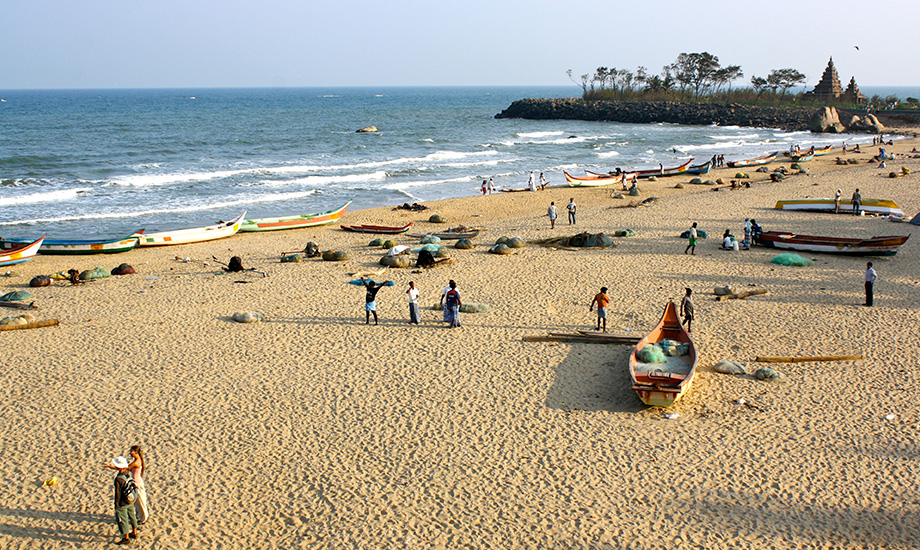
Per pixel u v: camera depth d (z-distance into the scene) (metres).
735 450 12.56
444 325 19.53
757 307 20.67
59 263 28.12
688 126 123.81
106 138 82.81
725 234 28.84
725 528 10.37
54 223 36.50
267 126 109.81
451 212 40.56
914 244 29.03
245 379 15.85
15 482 11.59
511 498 11.19
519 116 147.12
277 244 32.00
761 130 114.31
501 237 31.86
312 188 50.25
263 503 11.07
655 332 17.00
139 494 10.24
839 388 15.02
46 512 10.80
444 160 68.69
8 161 57.38
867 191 43.69
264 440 13.06
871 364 16.25
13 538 10.13
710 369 16.08
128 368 16.44
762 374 15.54
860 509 10.77
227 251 30.47
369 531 10.36
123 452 12.58
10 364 16.58
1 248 28.47
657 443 12.84
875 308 20.41
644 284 23.56
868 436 12.96
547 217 38.22
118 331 19.06
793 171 56.75
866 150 76.25
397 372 16.25
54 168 55.16
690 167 56.75
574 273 25.20
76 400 14.66
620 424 13.59
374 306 20.11
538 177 58.09
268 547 10.00
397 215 39.34
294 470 12.04
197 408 14.35
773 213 37.56
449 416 14.03
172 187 48.75
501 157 72.25
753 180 52.00
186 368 16.47
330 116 142.38
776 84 148.25
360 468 12.10
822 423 13.49
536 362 16.72
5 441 12.91
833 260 26.67
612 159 71.88
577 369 16.28
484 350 17.56
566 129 114.75
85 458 12.37
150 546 9.99
